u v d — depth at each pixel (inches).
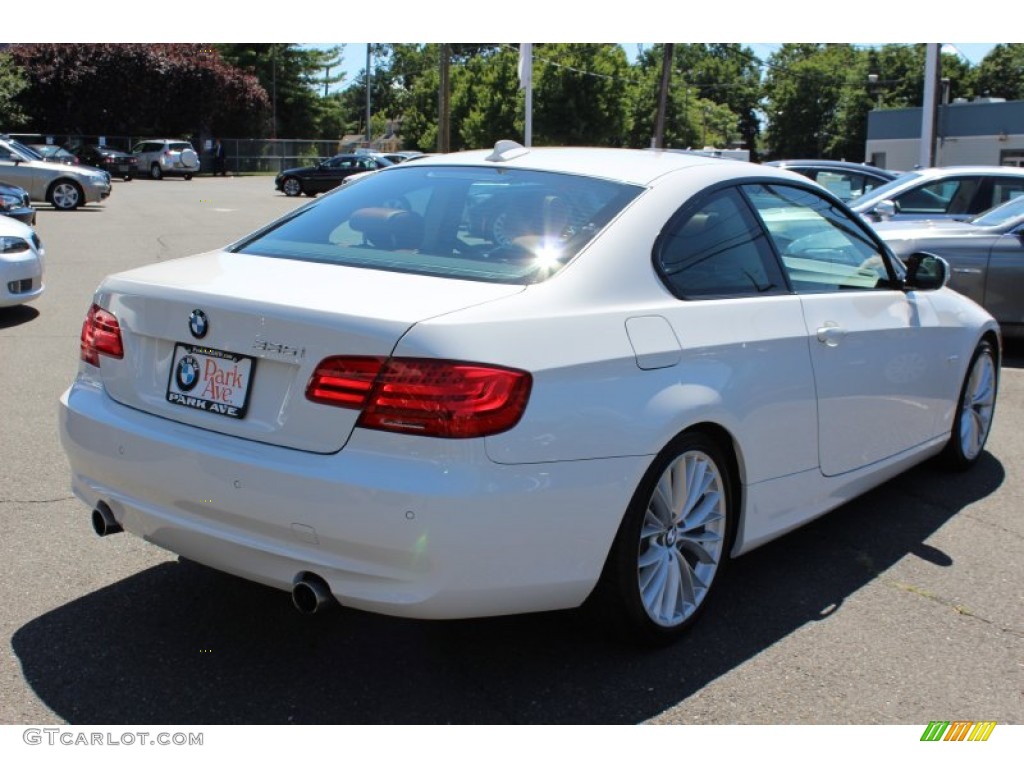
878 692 126.3
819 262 162.6
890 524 185.3
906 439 183.3
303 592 112.1
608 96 2202.3
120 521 128.3
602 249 127.4
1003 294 325.4
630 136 2800.2
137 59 2031.3
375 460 106.6
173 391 122.1
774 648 136.6
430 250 132.2
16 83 1695.4
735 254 145.4
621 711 120.3
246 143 2279.8
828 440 157.5
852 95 3467.0
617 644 135.0
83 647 131.0
